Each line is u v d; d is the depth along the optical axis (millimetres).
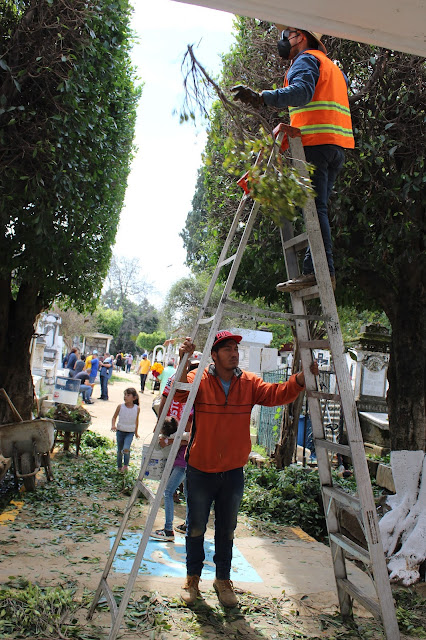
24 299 10531
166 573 5254
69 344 34906
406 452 6777
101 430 16578
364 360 15000
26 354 10570
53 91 7527
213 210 9883
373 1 2883
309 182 3463
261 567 5781
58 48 7234
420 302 7965
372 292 8391
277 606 4672
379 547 3646
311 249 3820
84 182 8523
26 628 3818
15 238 8227
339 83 3945
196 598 4582
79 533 6398
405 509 6457
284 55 4070
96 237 10820
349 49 7273
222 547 4617
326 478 4426
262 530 7512
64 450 11758
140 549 3551
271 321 4254
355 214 7531
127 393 10305
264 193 3330
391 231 7082
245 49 8320
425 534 6047
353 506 3848
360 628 4344
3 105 6695
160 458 6762
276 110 7094
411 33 3182
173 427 6719
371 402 14867
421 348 7961
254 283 9852
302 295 4242
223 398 4520
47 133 7242
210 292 4352
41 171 7582
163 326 47531
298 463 11875
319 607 4746
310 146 3906
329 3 2936
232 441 4527
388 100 7004
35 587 4281
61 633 3758
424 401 7941
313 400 4398
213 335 3836
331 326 3791
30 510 7281
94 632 3848
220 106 7492
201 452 4516
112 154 9945
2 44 7031
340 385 3771
